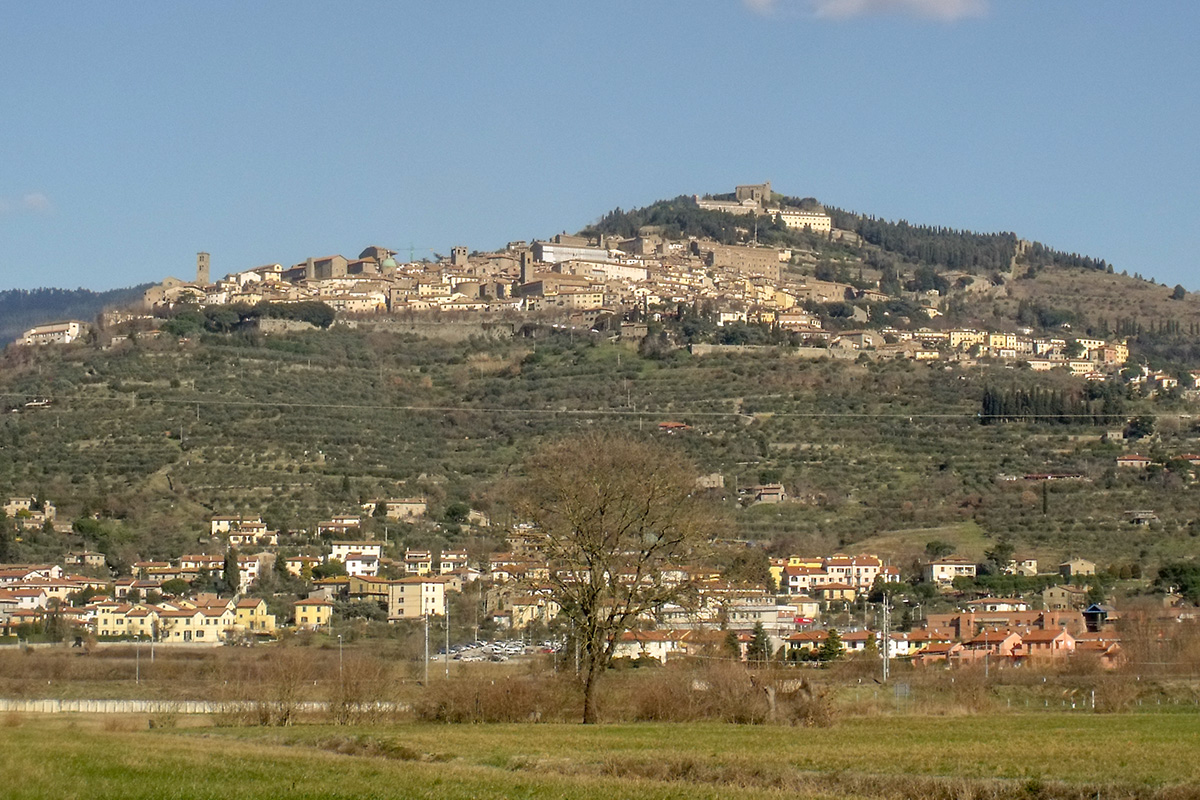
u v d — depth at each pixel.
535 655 149.62
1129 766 70.19
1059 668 141.25
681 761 74.88
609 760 76.00
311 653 154.38
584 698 109.44
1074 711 118.38
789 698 108.81
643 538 112.88
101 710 121.69
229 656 159.00
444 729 99.12
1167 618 161.25
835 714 107.62
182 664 151.88
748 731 94.88
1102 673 137.38
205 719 110.81
